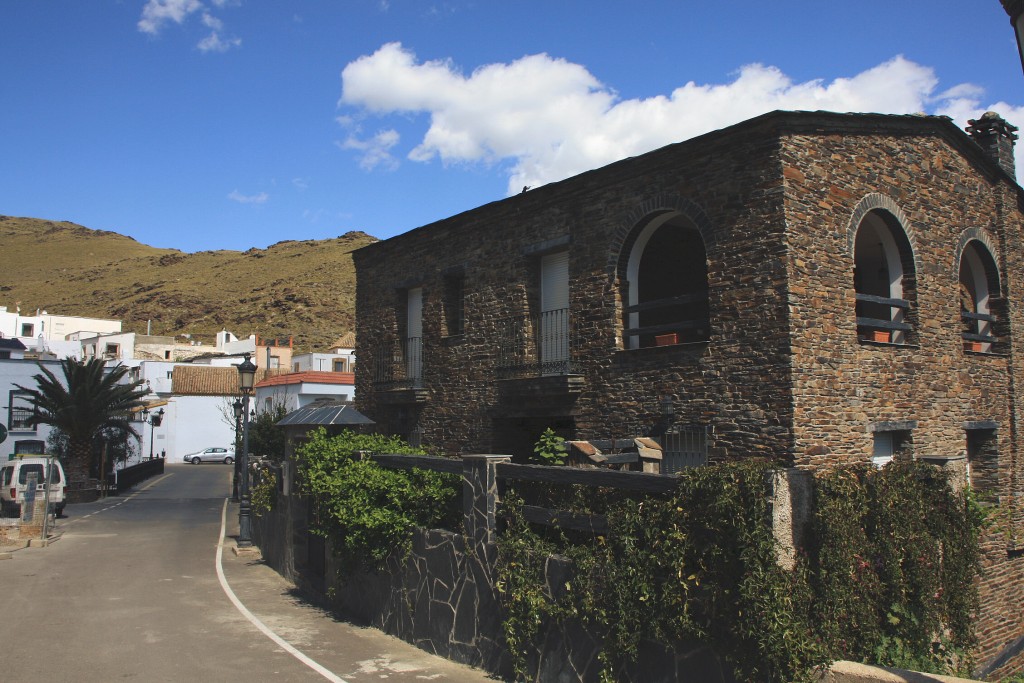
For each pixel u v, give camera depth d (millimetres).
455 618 8797
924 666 6922
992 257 13305
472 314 15008
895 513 7312
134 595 12820
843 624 6371
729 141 10320
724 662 5762
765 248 9836
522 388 13117
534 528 8008
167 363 64062
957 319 12242
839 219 10359
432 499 9555
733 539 5723
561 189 12938
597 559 6840
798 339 9578
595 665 6762
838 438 9867
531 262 13789
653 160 11297
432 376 16016
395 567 10148
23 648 9320
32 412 34188
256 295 126688
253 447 31469
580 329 12477
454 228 15625
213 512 27078
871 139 10984
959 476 8516
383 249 18016
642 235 11867
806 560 6000
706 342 10469
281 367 66000
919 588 7312
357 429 13180
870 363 10500
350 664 8641
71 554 17438
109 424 34500
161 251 195875
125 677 8117
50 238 193625
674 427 10789
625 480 6750
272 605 12102
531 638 7551
